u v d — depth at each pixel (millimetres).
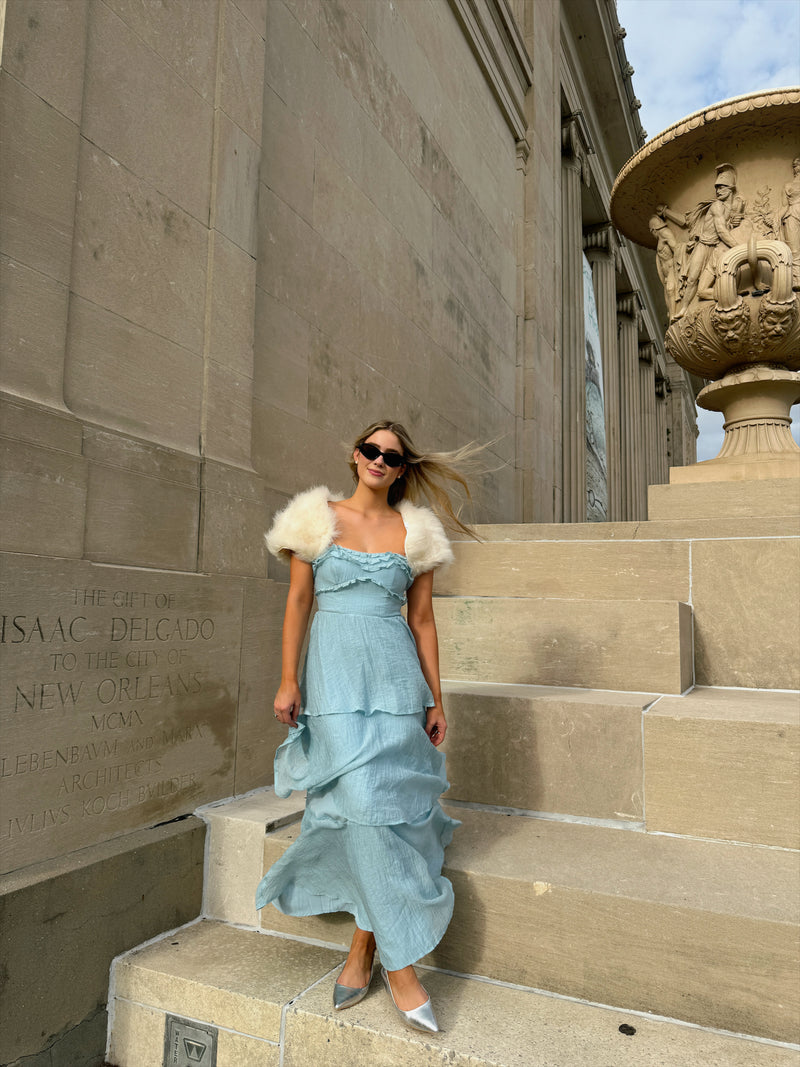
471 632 3596
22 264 2279
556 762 2822
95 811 2346
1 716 2053
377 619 2160
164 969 2271
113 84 2729
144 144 2863
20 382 2252
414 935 1931
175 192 3012
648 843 2527
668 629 3252
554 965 2152
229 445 3215
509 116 8555
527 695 2979
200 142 3186
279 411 3988
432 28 6543
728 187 4516
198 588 2822
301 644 2209
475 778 2945
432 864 2172
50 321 2361
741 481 4184
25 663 2123
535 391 8727
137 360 2768
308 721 2133
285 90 4227
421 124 6203
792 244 4395
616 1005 2082
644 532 4211
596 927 2109
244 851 2637
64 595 2256
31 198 2320
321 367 4445
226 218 3283
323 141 4617
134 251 2783
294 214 4242
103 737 2379
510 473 8242
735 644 3709
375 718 2045
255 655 3125
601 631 3361
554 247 9969
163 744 2625
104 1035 2281
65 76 2465
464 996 2137
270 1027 2076
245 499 3188
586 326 13711
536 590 4031
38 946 2066
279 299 4055
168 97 3006
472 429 7074
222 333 3215
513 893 2209
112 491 2531
